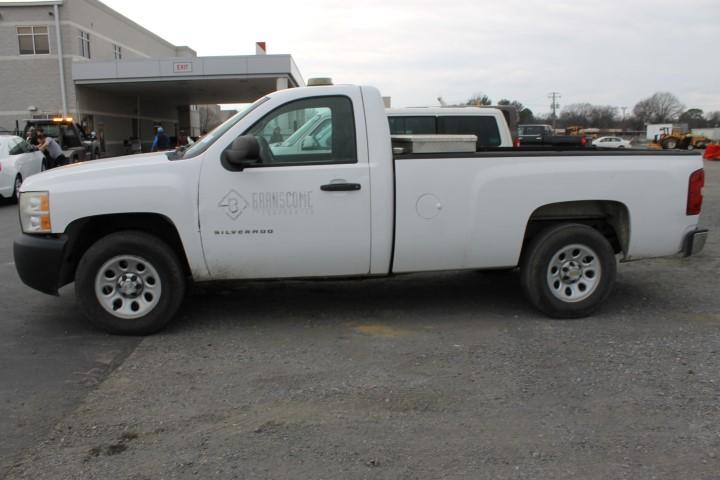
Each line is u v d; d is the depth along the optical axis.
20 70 34.84
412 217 5.15
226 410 3.79
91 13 38.34
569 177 5.30
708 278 6.99
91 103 36.75
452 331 5.20
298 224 5.03
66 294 6.44
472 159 5.19
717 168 28.30
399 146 5.74
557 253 5.36
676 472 3.09
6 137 15.16
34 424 3.62
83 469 3.15
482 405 3.82
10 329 5.31
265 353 4.72
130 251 4.98
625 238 5.55
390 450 3.31
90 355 4.71
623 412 3.72
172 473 3.11
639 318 5.52
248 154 4.74
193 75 31.62
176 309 5.11
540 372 4.31
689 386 4.07
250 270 5.12
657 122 114.00
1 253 8.61
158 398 3.96
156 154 5.46
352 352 4.73
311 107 5.09
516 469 3.12
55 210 4.89
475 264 5.36
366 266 5.23
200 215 4.95
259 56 30.66
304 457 3.24
